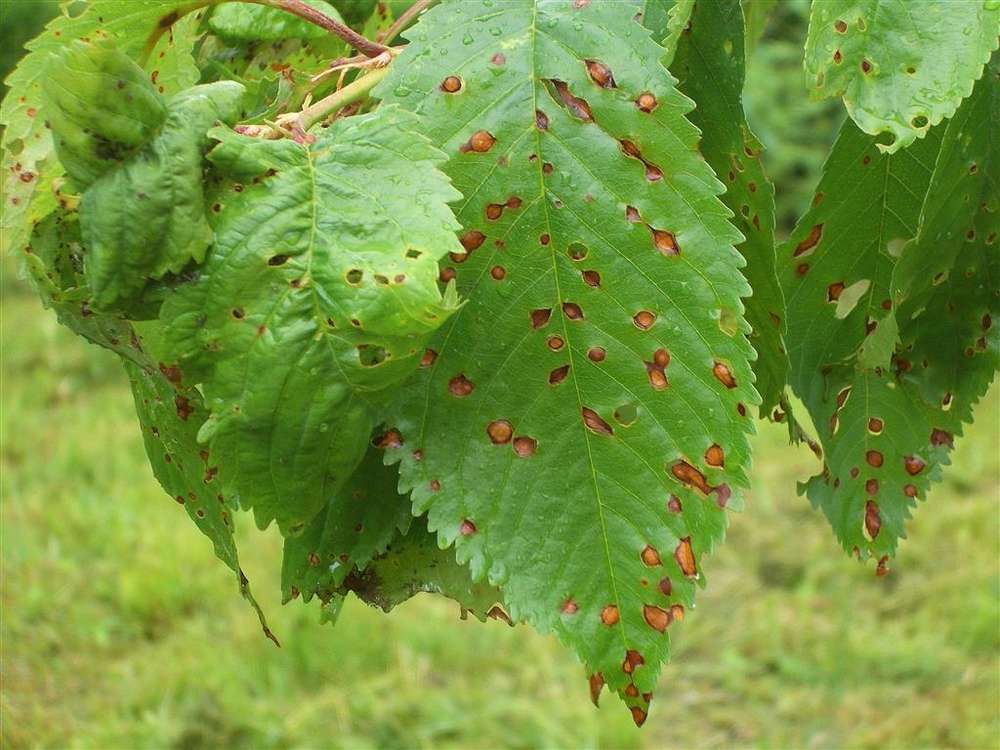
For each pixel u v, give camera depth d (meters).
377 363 0.38
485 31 0.41
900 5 0.40
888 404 0.48
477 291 0.41
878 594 1.86
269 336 0.38
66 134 0.38
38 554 1.81
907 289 0.46
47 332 2.69
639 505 0.40
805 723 1.58
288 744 1.48
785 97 3.05
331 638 1.68
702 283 0.40
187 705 1.53
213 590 1.76
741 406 0.40
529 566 0.40
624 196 0.40
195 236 0.38
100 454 2.16
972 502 2.00
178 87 0.46
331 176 0.39
